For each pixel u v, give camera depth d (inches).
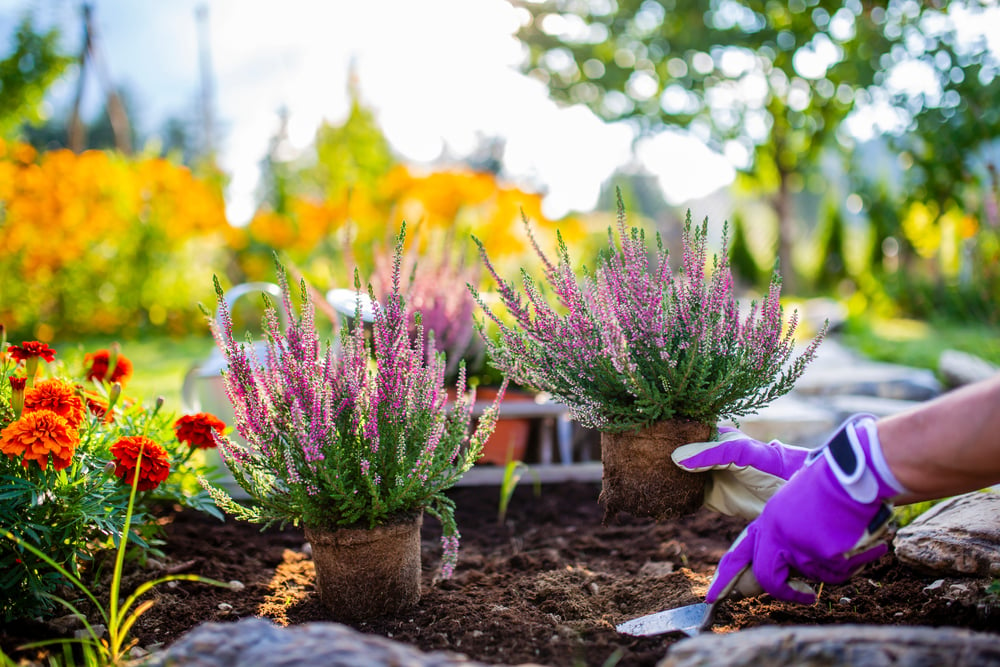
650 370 84.7
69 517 83.0
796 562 70.7
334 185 391.5
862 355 323.3
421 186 296.7
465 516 132.3
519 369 91.1
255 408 79.0
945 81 335.6
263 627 59.8
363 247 345.1
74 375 123.9
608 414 86.4
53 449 78.1
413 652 56.9
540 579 96.1
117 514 88.6
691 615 80.2
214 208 366.3
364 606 82.0
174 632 80.3
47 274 328.8
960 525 87.0
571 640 74.4
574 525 126.2
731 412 86.0
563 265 88.2
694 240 89.3
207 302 366.6
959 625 75.8
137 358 280.5
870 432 66.8
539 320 87.9
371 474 79.0
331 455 77.1
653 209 1044.5
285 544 113.5
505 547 115.6
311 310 81.2
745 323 86.2
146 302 352.8
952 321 415.8
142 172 350.6
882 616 79.3
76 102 416.5
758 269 637.9
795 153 551.5
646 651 71.5
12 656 73.0
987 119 337.1
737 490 86.8
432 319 139.9
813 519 68.9
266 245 388.2
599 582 96.2
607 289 86.3
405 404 82.7
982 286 287.6
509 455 135.6
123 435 101.0
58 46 353.1
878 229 521.0
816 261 632.4
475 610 84.0
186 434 99.6
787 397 206.2
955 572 84.0
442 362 85.2
